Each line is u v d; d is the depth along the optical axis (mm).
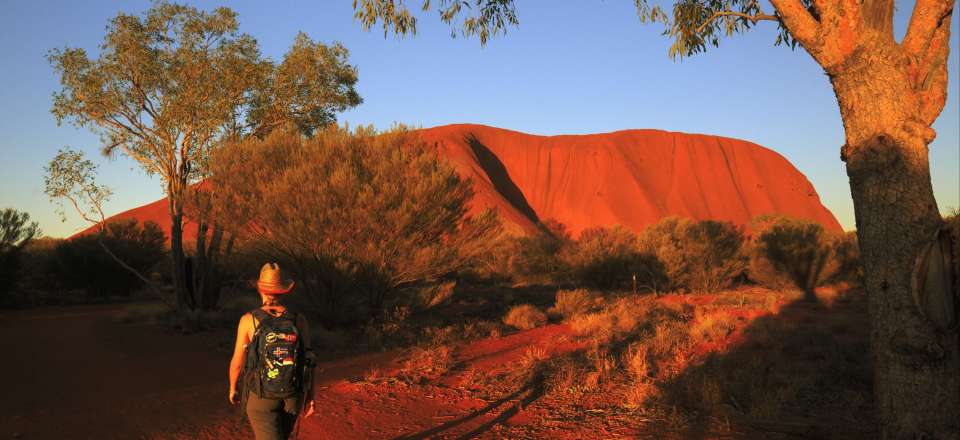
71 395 7539
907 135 3898
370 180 14234
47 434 5711
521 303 22078
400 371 9203
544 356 10258
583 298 18609
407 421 6355
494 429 5977
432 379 8641
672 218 33000
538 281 33719
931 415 3727
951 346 3729
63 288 30344
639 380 7730
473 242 15195
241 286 22969
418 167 14414
